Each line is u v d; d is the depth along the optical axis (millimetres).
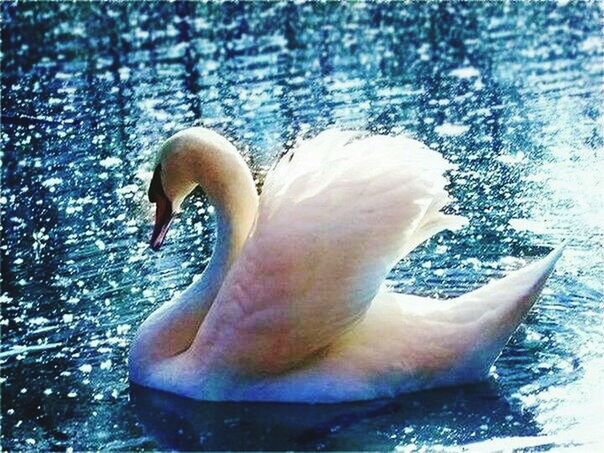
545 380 8617
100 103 18031
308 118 16156
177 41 21859
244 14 23609
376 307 8633
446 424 8141
